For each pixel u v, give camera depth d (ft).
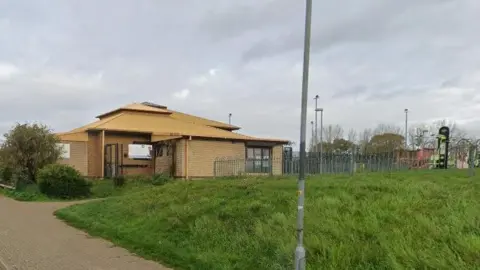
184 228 35.55
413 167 71.36
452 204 29.68
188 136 98.32
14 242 34.73
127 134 106.52
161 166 104.83
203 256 27.81
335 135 229.86
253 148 112.06
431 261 21.44
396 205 31.04
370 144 182.70
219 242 30.68
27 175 82.07
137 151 105.40
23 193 73.00
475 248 21.88
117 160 98.37
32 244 34.04
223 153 104.01
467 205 29.04
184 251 29.78
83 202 63.67
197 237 32.60
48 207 59.88
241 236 30.40
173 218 38.22
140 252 30.89
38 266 27.04
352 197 35.14
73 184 72.54
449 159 72.84
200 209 39.37
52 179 71.51
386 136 191.31
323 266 23.57
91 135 102.22
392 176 47.91
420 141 161.27
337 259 23.80
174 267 26.91
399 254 22.67
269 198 38.86
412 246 23.40
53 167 73.41
